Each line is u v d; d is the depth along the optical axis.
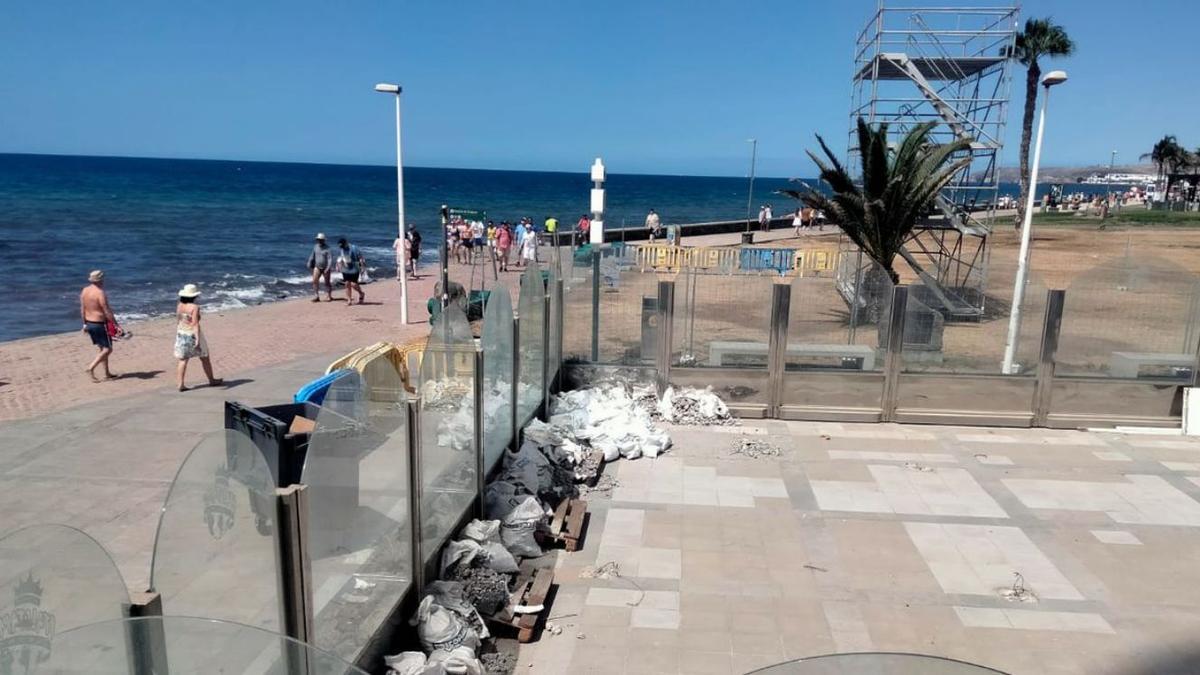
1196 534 7.52
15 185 99.44
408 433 4.95
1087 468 9.23
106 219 55.53
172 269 31.16
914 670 3.29
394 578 4.88
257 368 13.20
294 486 3.47
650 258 21.00
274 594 3.43
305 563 3.52
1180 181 74.75
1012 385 10.66
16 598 2.49
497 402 7.50
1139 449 9.89
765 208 45.88
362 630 4.39
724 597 6.24
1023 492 8.48
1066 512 7.98
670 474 8.86
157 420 9.89
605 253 21.22
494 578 5.78
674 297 10.88
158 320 18.50
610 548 7.05
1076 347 10.55
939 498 8.30
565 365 11.22
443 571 5.71
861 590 6.40
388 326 17.86
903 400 10.76
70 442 8.99
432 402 5.43
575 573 6.58
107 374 12.51
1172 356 10.49
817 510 7.96
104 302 12.27
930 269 24.80
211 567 3.18
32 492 7.52
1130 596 6.36
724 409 10.78
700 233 43.97
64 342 15.57
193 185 115.25
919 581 6.56
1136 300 10.42
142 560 6.18
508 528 6.79
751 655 5.48
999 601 6.26
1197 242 35.66
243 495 3.28
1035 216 55.81
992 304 11.80
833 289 10.73
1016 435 10.41
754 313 10.86
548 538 7.02
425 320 18.81
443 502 5.80
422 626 5.01
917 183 15.52
